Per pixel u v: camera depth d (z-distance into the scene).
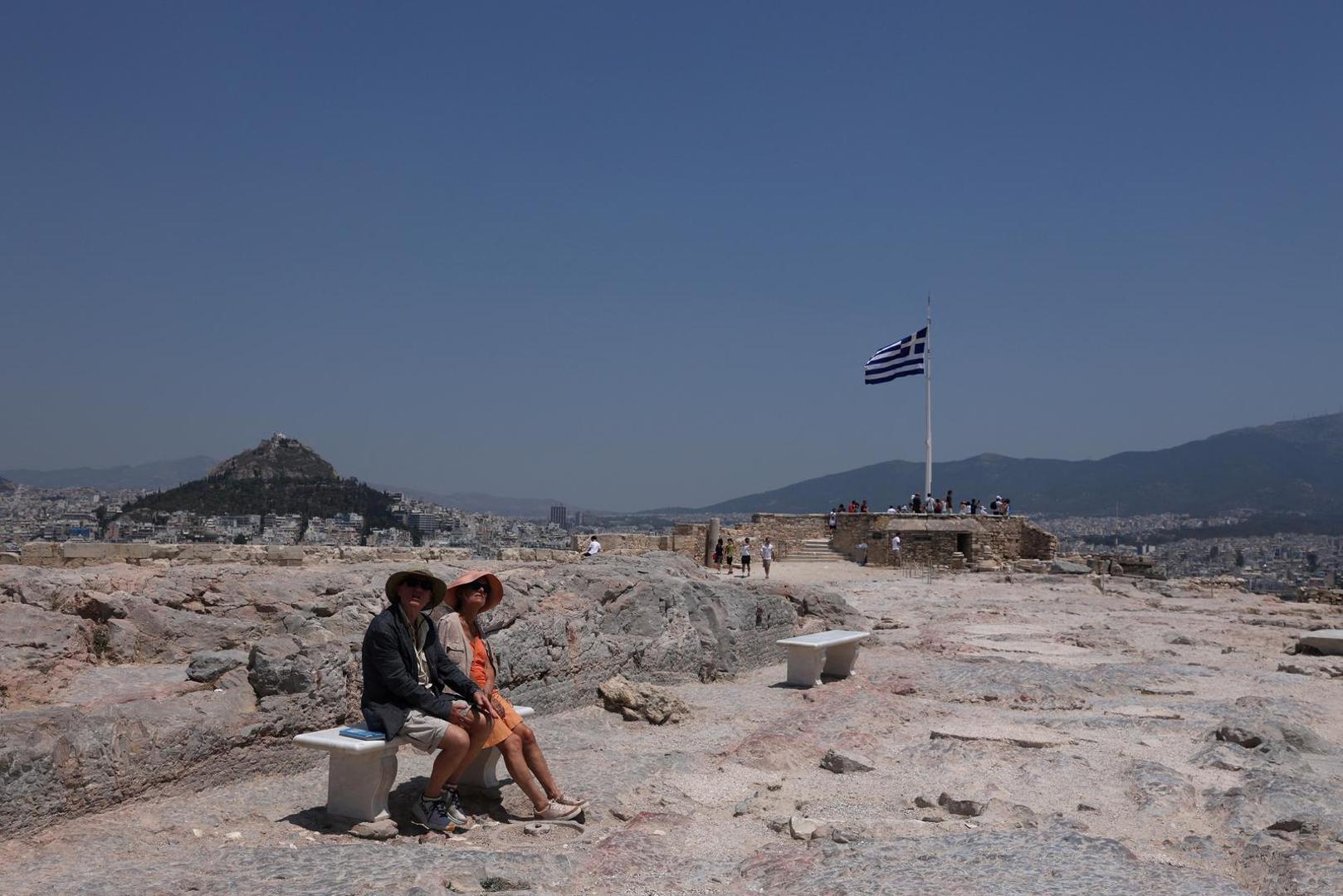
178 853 7.22
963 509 54.41
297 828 8.03
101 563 23.98
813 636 16.58
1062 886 6.60
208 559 27.19
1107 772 10.45
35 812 7.43
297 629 12.20
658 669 15.62
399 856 7.10
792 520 53.97
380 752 8.16
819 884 6.85
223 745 8.97
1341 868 7.09
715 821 8.63
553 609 13.95
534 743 8.66
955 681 16.22
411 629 8.52
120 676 11.22
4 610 11.36
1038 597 33.91
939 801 9.11
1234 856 7.83
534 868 7.09
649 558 20.27
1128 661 19.55
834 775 10.32
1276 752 11.24
